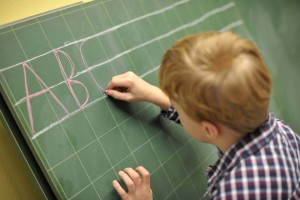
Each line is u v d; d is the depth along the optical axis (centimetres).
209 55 58
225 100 57
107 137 86
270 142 67
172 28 117
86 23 93
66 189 76
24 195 92
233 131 65
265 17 154
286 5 166
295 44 162
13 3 88
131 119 93
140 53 104
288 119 144
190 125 71
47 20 86
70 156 78
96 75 90
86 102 85
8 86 74
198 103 60
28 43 80
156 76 106
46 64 82
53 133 77
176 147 101
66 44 87
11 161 89
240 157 66
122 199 83
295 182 66
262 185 63
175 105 72
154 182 92
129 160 88
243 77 56
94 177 81
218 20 135
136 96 92
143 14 110
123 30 102
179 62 61
